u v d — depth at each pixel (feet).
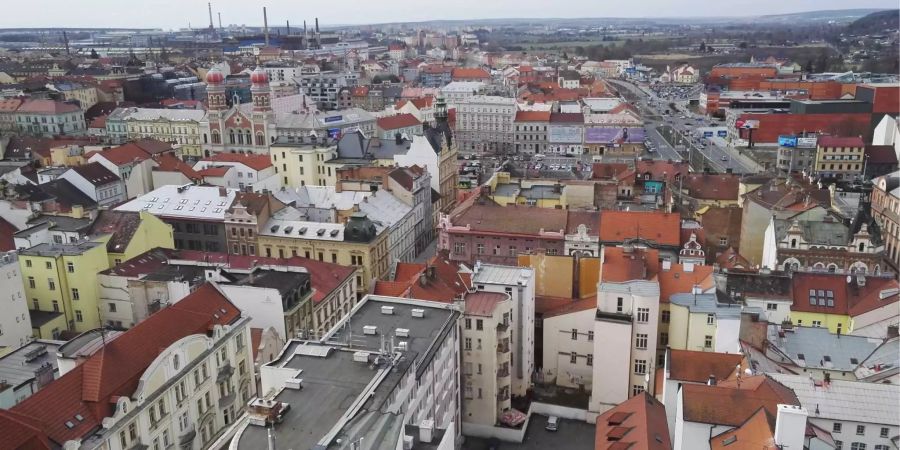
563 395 354.95
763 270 388.16
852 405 236.22
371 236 467.11
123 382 235.20
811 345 315.17
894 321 340.39
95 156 645.92
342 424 204.23
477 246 480.64
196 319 277.85
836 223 426.51
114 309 372.17
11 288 346.13
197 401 266.36
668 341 334.24
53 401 218.59
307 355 253.03
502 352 320.50
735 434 213.25
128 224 419.95
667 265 351.46
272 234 479.41
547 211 485.56
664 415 255.91
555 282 395.34
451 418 301.63
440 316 297.74
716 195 578.25
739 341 304.50
